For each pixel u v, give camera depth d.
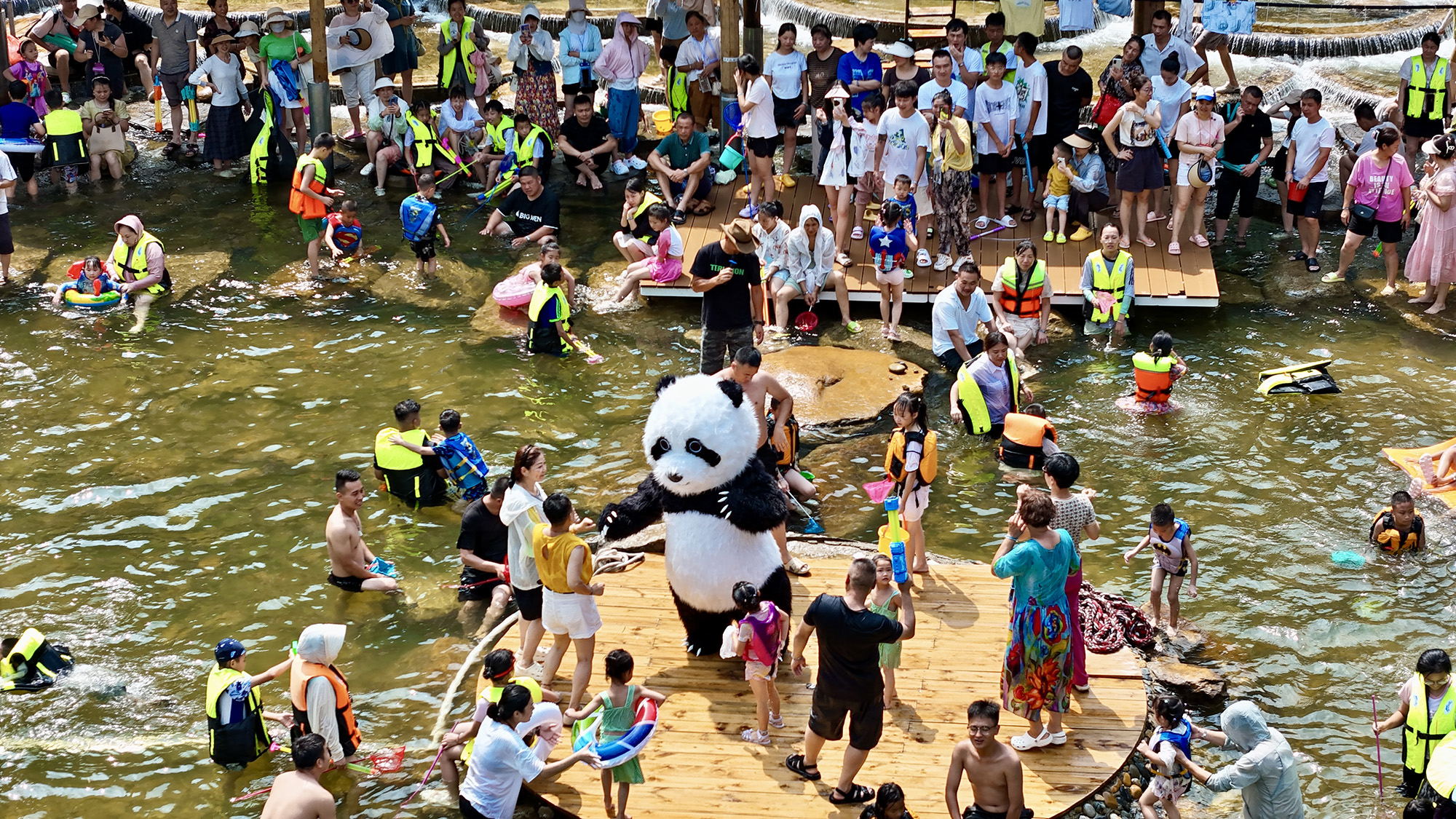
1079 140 16.25
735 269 12.52
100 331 15.34
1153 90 16.98
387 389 14.12
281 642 10.14
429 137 19.30
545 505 8.44
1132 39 17.62
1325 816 8.55
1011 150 16.89
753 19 20.36
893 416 13.56
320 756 7.72
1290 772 7.82
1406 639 10.21
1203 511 11.91
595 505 11.88
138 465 12.62
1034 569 8.13
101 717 9.32
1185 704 9.46
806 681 9.16
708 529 8.97
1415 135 18.48
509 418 13.51
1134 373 14.32
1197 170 15.98
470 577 10.65
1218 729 9.34
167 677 9.74
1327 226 18.22
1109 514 11.89
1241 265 17.02
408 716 9.37
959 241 16.05
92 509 11.89
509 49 20.56
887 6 26.17
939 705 8.93
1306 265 16.88
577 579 8.45
